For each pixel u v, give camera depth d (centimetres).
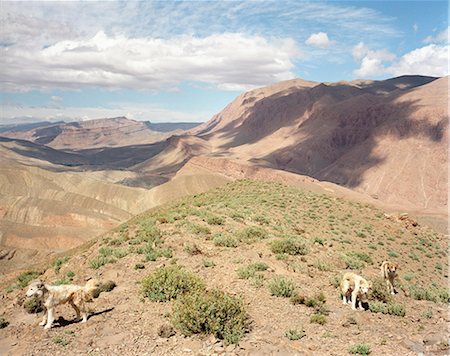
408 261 2727
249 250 1864
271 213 3375
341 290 1342
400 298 1520
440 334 1067
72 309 1240
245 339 982
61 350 961
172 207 3669
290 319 1134
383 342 995
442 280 2358
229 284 1394
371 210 4397
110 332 1050
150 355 918
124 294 1326
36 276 1986
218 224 2411
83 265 1745
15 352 969
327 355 910
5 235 14012
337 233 3084
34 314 1284
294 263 1741
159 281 1295
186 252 1770
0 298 1578
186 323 1012
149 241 1928
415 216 12150
